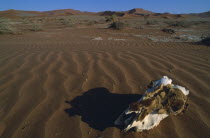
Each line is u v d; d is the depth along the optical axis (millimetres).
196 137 2051
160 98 2145
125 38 13070
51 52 6004
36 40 10773
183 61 4855
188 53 6035
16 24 25984
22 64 4594
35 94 3039
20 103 2775
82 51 6203
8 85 3389
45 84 3408
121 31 18094
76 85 3365
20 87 3293
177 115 2404
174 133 2102
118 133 2100
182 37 13961
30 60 4953
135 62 4660
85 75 3818
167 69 4156
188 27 25203
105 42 10203
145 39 12695
